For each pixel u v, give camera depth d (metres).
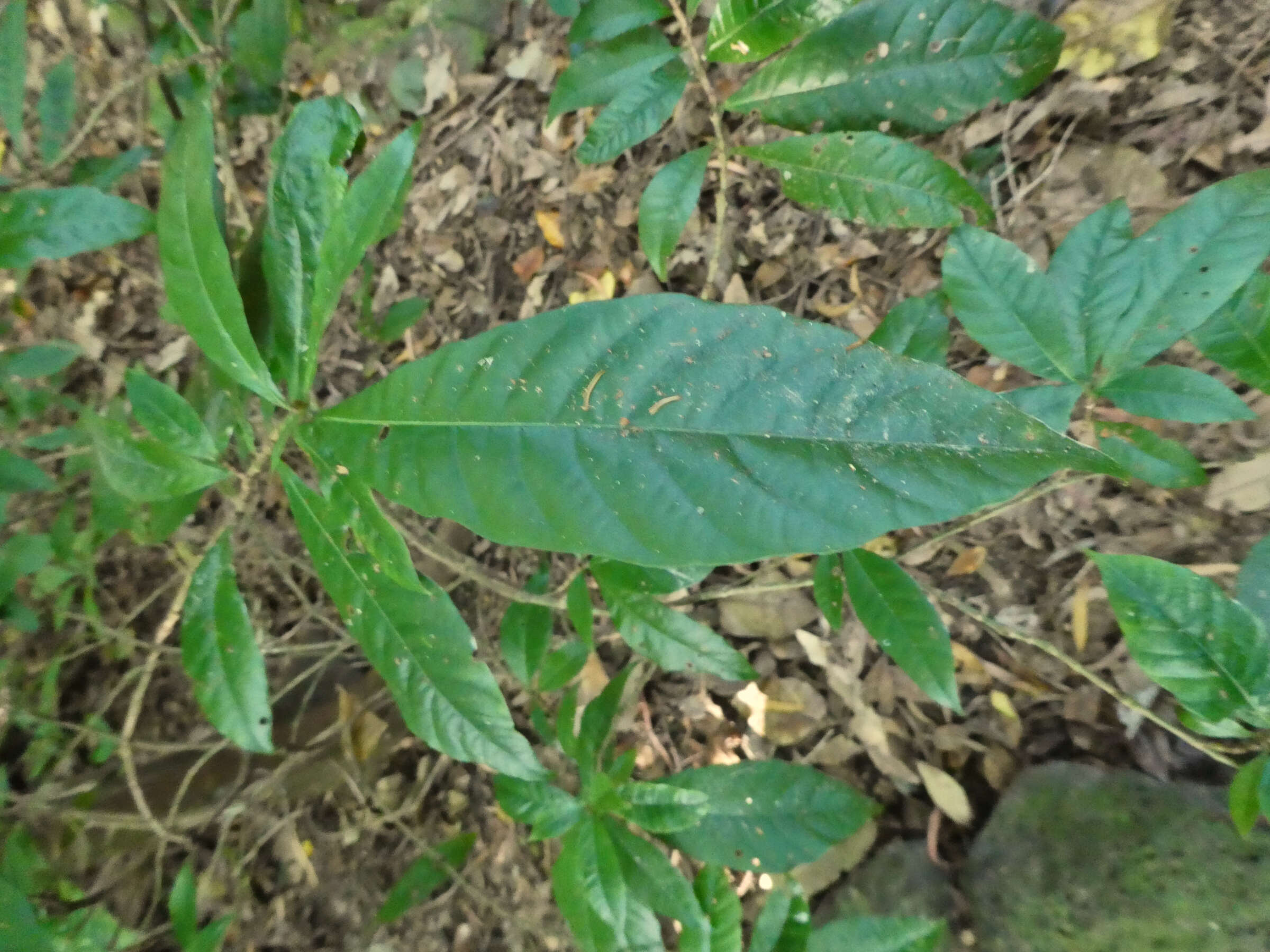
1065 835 0.51
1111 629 0.55
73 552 0.55
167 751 0.61
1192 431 0.53
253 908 0.66
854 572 0.42
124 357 0.82
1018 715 0.57
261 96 0.55
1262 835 0.45
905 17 0.35
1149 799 0.50
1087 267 0.35
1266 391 0.35
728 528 0.19
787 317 0.19
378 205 0.26
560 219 0.78
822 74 0.36
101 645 0.65
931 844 0.57
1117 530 0.55
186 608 0.30
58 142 0.45
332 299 0.27
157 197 0.84
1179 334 0.34
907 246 0.64
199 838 0.66
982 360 0.60
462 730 0.29
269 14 0.52
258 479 0.33
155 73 0.48
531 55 0.81
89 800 0.58
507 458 0.21
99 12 0.76
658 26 0.71
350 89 0.88
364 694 0.67
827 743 0.62
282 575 0.61
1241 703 0.31
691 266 0.72
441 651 0.28
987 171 0.62
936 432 0.18
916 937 0.36
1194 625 0.31
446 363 0.22
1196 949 0.44
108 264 0.81
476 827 0.68
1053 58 0.35
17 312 0.68
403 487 0.22
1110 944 0.46
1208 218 0.33
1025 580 0.58
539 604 0.47
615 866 0.37
